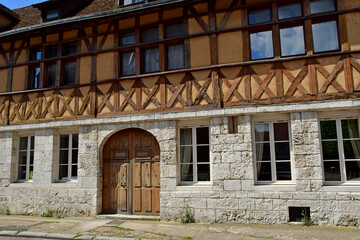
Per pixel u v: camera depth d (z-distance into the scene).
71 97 7.95
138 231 5.76
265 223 6.12
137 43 7.54
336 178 6.03
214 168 6.55
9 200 8.08
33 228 6.13
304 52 6.47
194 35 7.05
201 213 6.51
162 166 6.89
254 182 6.35
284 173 6.32
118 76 7.59
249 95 6.54
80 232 5.76
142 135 7.44
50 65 8.50
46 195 7.73
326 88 6.13
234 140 6.52
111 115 7.49
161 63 7.26
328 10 6.43
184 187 6.71
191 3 7.04
